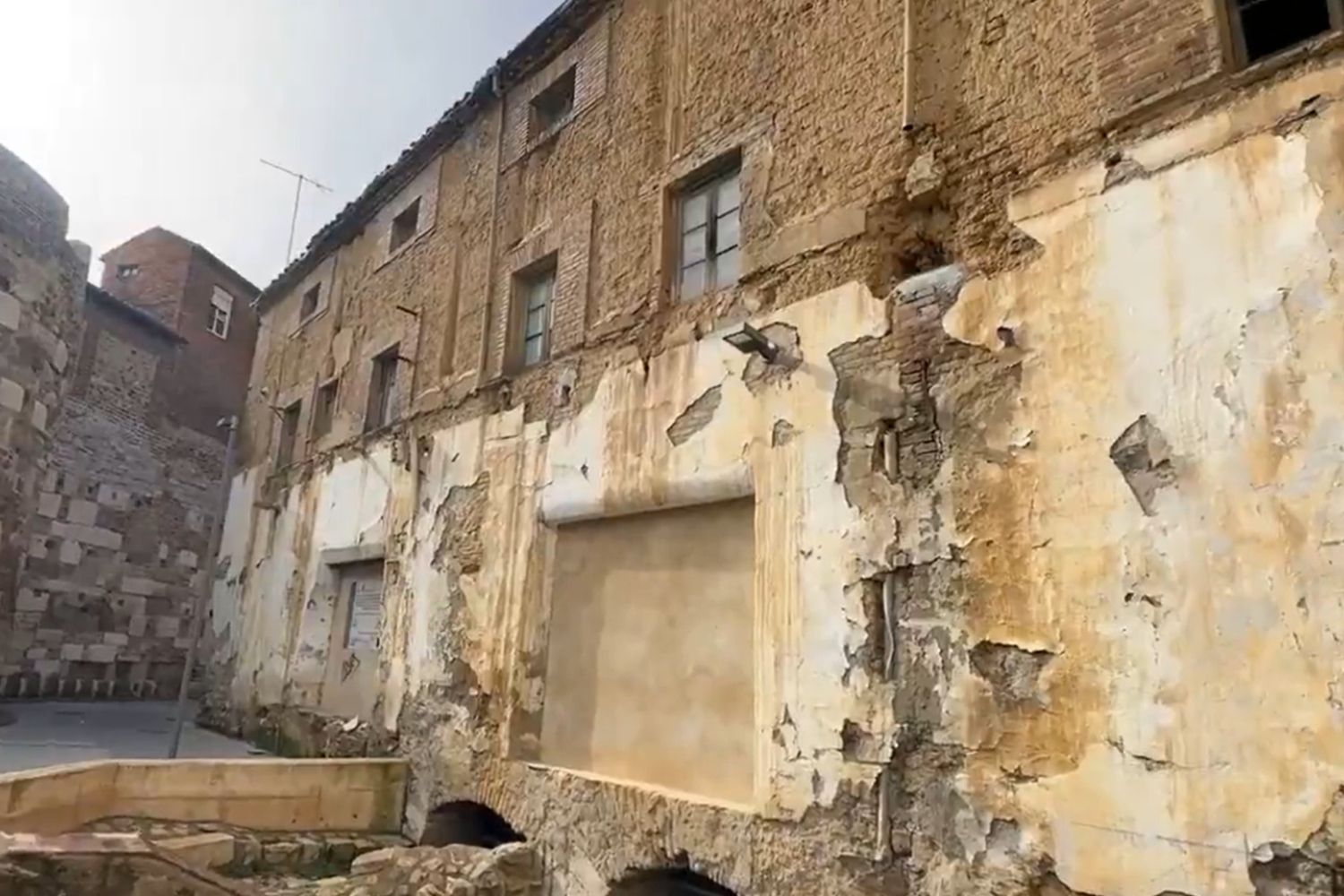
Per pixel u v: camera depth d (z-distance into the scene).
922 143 5.77
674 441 6.96
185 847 7.07
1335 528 3.66
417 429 10.60
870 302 5.77
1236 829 3.72
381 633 10.26
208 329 22.58
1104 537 4.37
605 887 6.53
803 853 5.30
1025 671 4.55
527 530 8.34
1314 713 3.60
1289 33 4.50
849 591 5.42
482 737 8.21
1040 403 4.77
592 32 9.38
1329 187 3.93
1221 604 3.93
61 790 6.90
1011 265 5.09
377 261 13.01
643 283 7.72
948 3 5.90
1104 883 4.08
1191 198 4.38
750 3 7.48
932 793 4.79
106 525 17.78
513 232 9.91
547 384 8.57
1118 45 4.86
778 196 6.67
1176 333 4.30
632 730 6.96
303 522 13.05
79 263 12.94
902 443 5.36
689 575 6.80
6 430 11.31
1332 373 3.77
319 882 7.26
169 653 19.02
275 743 11.88
